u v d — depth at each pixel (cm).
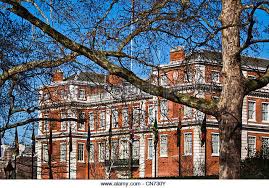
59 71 2944
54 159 4331
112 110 3008
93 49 2202
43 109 2978
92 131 9425
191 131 8481
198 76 2573
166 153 8969
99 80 2805
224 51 2158
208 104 2116
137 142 9525
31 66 2381
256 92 9762
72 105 3031
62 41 2147
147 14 2267
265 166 3250
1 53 2509
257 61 2539
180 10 2214
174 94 2123
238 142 2091
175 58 2644
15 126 2702
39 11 2356
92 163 8969
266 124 9844
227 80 2125
